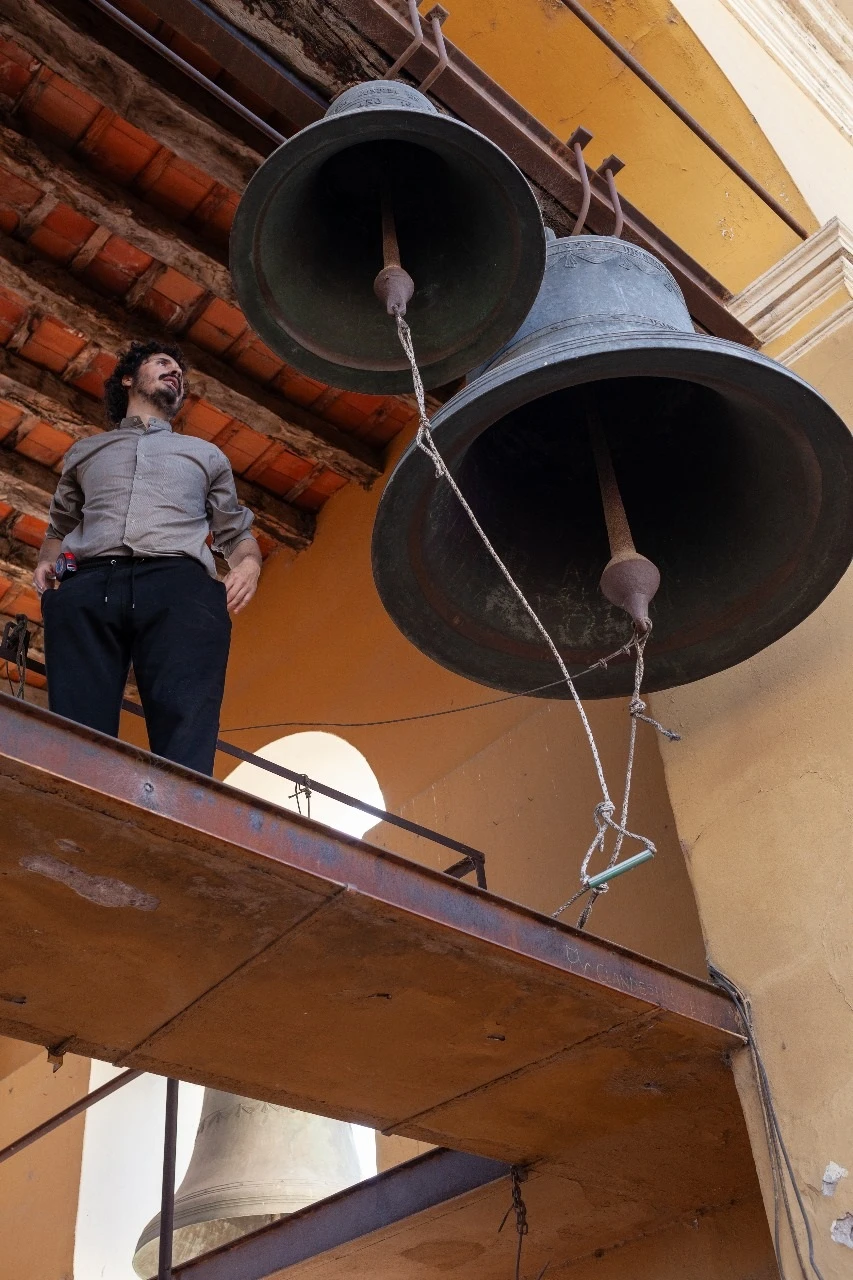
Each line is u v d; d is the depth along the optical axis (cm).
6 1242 696
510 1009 312
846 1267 299
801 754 361
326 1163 547
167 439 341
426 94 357
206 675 307
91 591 312
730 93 502
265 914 271
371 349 324
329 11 344
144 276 636
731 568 342
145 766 244
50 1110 722
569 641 346
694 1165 399
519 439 360
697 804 378
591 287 329
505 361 313
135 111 512
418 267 329
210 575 324
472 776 593
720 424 345
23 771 228
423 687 638
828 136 575
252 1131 550
